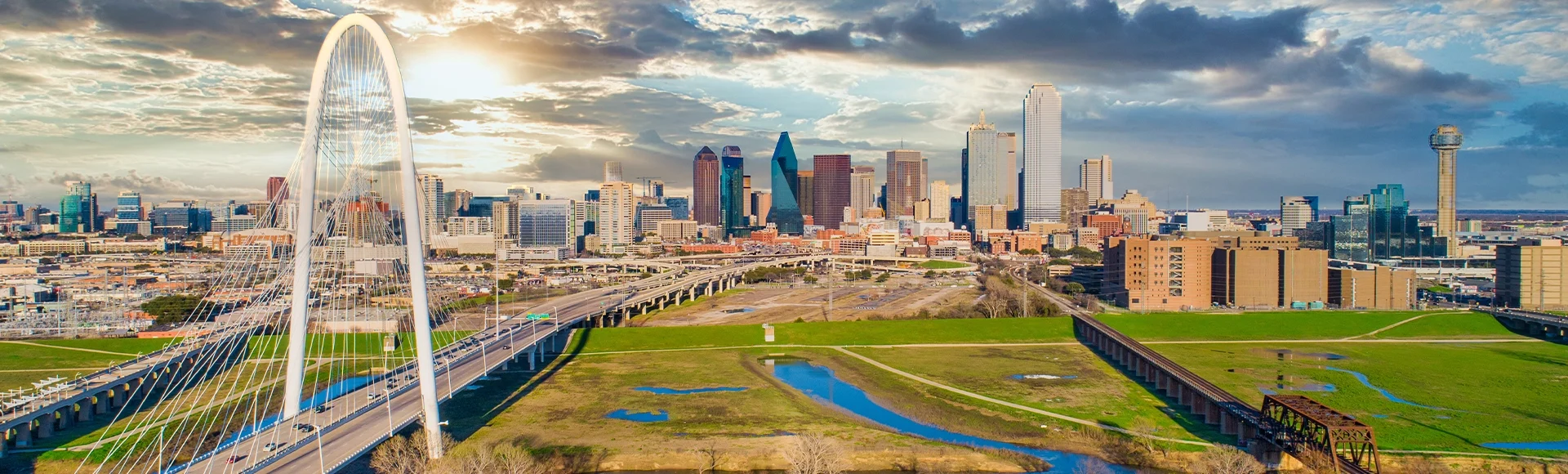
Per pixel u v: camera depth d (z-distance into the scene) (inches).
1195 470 6092.5
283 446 5506.9
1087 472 6181.1
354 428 5979.3
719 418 7465.6
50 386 7726.4
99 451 6496.1
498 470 5762.8
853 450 6550.2
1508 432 7204.7
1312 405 6245.1
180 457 6289.4
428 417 6107.3
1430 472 6176.2
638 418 7445.9
